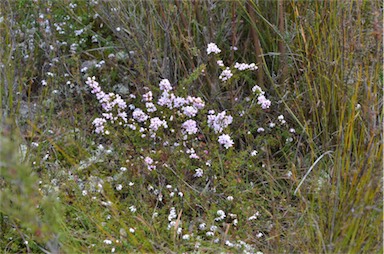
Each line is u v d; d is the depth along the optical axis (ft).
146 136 4.25
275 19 4.60
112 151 4.29
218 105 4.57
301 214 3.98
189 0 4.66
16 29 4.57
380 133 3.98
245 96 4.65
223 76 4.36
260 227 4.01
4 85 4.07
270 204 4.09
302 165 4.27
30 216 3.50
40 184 4.02
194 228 3.99
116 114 4.36
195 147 4.23
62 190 4.08
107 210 4.00
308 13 4.43
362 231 3.65
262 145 4.33
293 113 4.43
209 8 4.59
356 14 4.33
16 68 4.40
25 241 3.76
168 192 4.12
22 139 4.08
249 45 4.74
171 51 4.63
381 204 3.79
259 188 4.19
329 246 3.65
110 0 4.67
